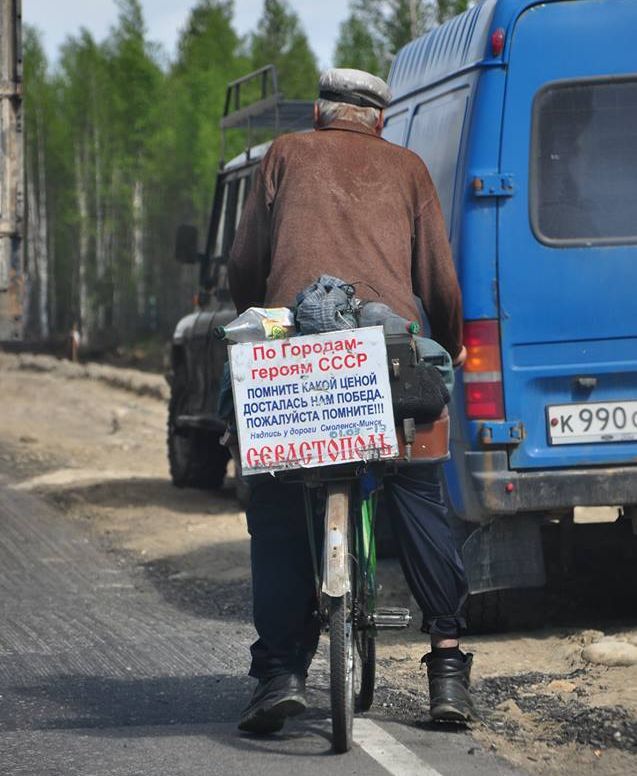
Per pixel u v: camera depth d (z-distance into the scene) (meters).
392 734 16.11
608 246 21.77
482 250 21.75
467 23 23.62
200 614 24.84
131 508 39.25
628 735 15.97
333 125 16.95
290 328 15.54
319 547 15.80
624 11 21.98
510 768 14.73
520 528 22.31
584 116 21.89
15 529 35.75
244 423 15.23
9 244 35.47
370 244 16.19
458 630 16.58
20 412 79.06
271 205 16.66
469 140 21.95
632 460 21.72
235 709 17.64
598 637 21.83
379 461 15.45
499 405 21.64
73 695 18.48
